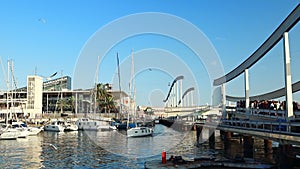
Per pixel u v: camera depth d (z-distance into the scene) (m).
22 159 33.47
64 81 105.94
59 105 97.06
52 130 69.88
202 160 25.75
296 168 21.25
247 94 41.38
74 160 32.47
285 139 20.66
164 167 23.23
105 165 29.39
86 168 28.33
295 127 23.12
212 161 25.11
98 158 33.34
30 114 98.25
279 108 34.19
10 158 34.12
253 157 29.28
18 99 100.19
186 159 26.59
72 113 89.06
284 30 27.31
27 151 39.44
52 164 30.48
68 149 41.00
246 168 23.39
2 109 88.25
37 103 101.12
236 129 32.03
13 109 84.50
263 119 31.92
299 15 24.44
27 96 100.44
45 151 39.34
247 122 29.88
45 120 82.31
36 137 58.00
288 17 26.45
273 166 23.28
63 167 28.98
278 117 27.38
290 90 25.81
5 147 43.41
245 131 28.73
